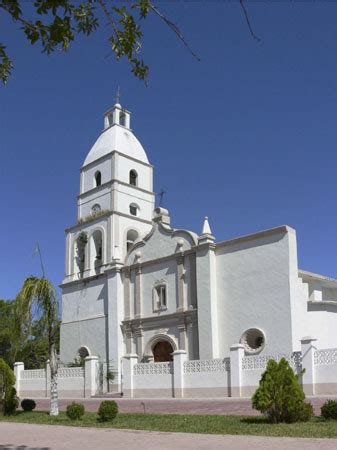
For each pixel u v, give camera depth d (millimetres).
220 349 32156
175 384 27812
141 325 37125
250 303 31328
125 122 47656
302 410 15641
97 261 43219
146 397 28812
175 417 18641
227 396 25781
